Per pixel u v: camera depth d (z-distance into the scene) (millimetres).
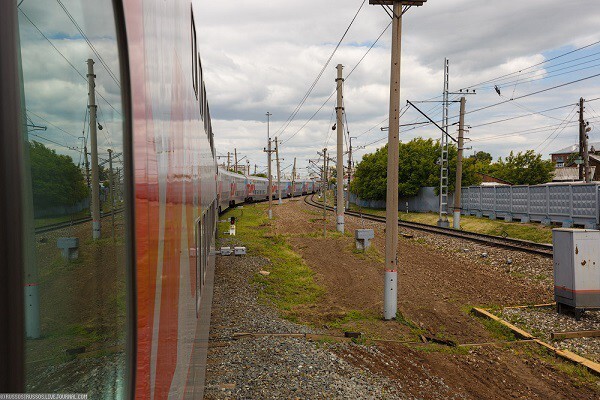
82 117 1242
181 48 3363
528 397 7051
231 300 12609
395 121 11062
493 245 20438
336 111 26891
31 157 982
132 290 1585
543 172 44531
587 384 7426
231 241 24188
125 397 1511
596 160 52625
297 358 8094
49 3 1062
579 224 23359
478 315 11328
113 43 1459
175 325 2615
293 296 13672
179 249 2902
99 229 1358
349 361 8117
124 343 1545
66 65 1148
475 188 36062
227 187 42438
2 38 848
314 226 31953
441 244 22344
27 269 967
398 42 11023
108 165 1426
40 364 1034
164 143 2346
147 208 1828
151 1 2023
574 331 9664
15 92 868
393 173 11023
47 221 1064
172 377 2473
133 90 1607
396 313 11117
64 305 1159
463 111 29500
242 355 8273
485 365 8250
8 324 844
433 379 7570
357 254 20094
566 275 10578
